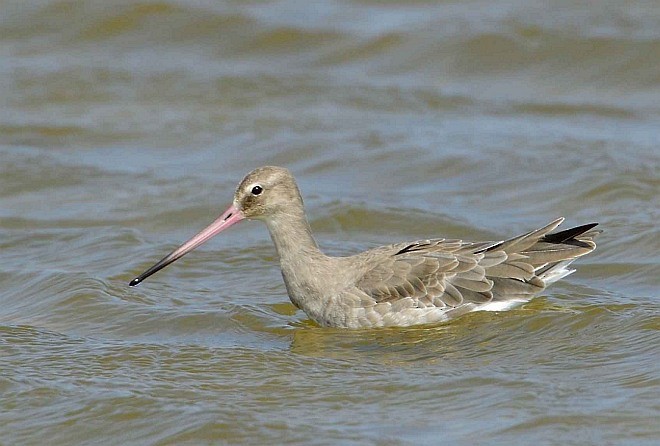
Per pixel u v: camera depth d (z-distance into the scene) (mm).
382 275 15266
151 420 12758
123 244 18750
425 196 20844
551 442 11828
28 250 18797
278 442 12117
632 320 14867
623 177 20703
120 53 28141
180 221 20141
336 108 24984
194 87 26281
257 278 17406
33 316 16125
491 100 25172
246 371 13953
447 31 27391
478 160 21953
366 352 14445
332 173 22141
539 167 21500
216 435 12328
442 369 13734
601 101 24938
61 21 29047
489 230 19062
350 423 12453
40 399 13328
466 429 12180
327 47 27594
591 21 27312
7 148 23484
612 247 18047
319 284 15445
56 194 21391
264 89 26047
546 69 26156
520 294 15070
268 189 15617
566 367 13602
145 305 16266
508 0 28891
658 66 25688
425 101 25203
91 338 15258
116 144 23844
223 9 29031
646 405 12492
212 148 23484
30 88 26438
